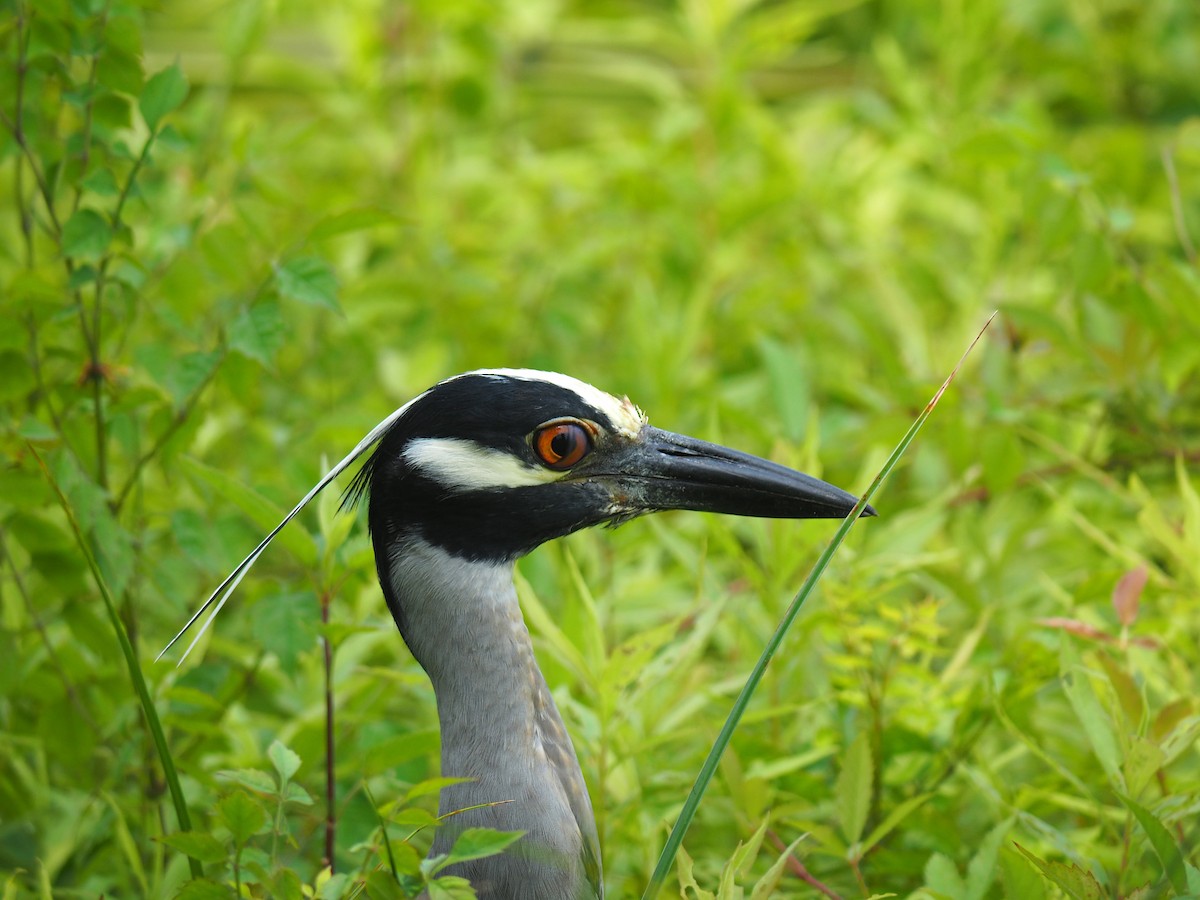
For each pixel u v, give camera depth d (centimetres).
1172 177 1089
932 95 1620
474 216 1527
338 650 911
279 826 620
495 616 733
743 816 778
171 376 886
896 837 835
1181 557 864
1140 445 1111
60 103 931
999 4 1574
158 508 1038
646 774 858
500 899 712
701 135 1586
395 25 1600
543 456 735
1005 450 999
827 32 2045
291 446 1114
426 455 719
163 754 707
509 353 1359
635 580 1064
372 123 1547
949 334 1339
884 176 1513
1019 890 658
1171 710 757
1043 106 1672
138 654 905
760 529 907
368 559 784
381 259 1418
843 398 1269
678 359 1234
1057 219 1050
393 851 581
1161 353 1045
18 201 910
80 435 909
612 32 1802
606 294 1441
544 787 722
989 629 986
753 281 1410
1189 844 674
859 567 895
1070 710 927
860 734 759
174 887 793
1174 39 1664
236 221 1099
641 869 830
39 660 912
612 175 1496
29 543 870
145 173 1316
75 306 862
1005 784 852
